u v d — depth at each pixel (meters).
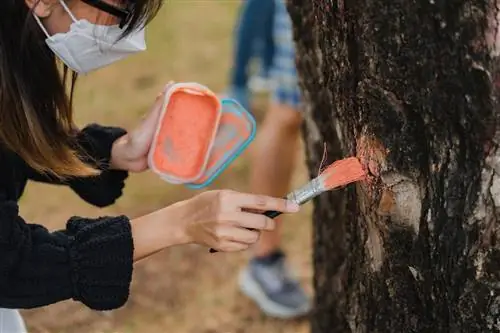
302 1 1.80
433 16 1.27
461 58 1.27
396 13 1.30
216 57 4.96
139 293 3.22
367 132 1.45
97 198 1.91
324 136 1.86
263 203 1.53
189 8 5.59
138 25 1.52
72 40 1.54
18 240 1.50
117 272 1.56
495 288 1.39
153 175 3.91
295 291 3.13
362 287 1.73
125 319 3.10
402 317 1.60
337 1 1.43
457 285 1.42
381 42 1.34
